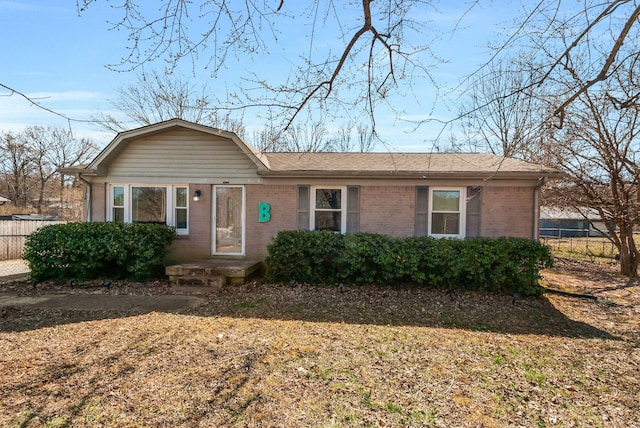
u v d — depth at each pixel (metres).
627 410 3.45
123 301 7.42
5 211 33.34
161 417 3.18
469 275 8.02
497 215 9.05
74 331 5.49
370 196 9.48
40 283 8.83
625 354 4.85
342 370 4.16
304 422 3.14
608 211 12.11
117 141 9.47
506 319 6.41
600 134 10.98
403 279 8.74
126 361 4.34
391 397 3.58
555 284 9.65
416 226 9.34
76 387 3.69
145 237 8.81
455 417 3.26
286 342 5.04
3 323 5.92
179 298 7.66
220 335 5.30
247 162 9.77
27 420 3.10
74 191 36.09
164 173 9.86
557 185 12.69
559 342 5.27
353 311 6.73
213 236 9.95
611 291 9.05
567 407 3.48
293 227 9.73
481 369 4.28
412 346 4.96
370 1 4.23
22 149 33.34
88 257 8.74
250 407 3.36
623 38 3.80
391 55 5.10
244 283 8.81
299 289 8.30
